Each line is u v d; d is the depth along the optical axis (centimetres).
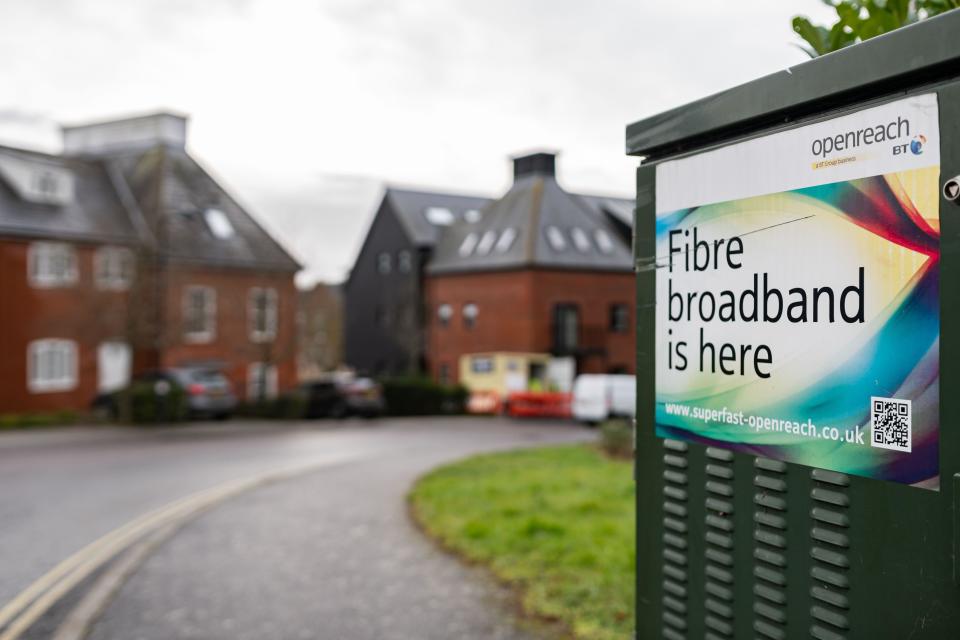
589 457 1348
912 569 150
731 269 192
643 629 224
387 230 4297
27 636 489
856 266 161
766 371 183
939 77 147
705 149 200
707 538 200
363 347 4472
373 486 1045
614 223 4106
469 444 1814
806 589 173
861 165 160
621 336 3816
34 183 2836
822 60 166
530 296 3566
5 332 2670
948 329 143
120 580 599
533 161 3944
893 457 154
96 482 1173
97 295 2633
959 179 140
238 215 3469
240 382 3281
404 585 566
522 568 577
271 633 482
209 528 784
